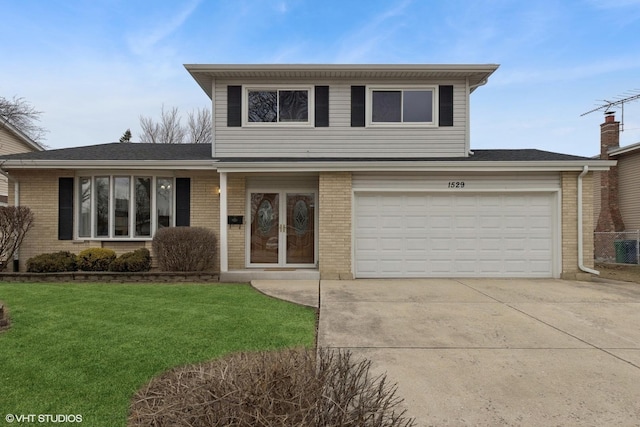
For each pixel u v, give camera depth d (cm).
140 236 932
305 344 408
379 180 873
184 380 253
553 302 619
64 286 735
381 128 983
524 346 412
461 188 871
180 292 684
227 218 922
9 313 520
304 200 968
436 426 257
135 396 285
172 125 2989
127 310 545
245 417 184
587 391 307
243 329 460
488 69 945
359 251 874
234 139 980
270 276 831
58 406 272
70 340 410
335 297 652
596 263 1223
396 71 956
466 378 331
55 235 909
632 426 257
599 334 453
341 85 986
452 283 796
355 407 204
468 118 984
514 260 873
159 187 943
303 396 193
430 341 428
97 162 876
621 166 1419
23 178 909
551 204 873
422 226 877
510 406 283
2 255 870
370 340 430
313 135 982
